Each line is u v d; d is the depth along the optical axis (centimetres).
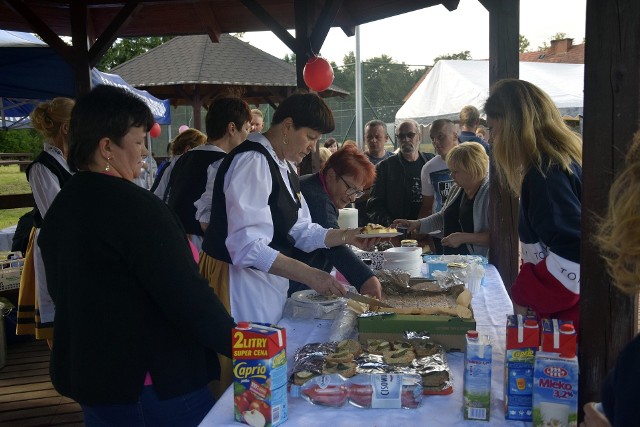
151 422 148
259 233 197
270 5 519
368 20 514
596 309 141
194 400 155
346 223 335
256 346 131
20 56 569
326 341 188
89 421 153
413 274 279
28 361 437
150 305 146
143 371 144
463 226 351
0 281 459
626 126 131
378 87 1906
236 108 330
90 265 140
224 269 210
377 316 176
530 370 130
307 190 253
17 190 1507
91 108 145
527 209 183
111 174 148
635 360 81
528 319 134
